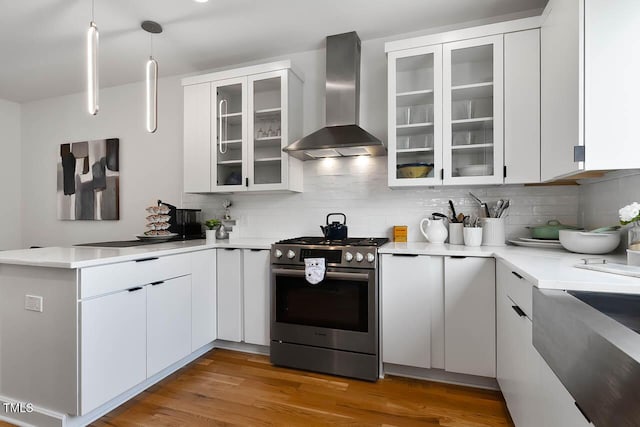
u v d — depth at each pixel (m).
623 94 1.44
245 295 2.56
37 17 2.47
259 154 2.88
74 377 1.61
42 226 4.19
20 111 4.34
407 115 2.48
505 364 1.77
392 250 2.16
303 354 2.33
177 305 2.25
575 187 2.37
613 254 1.84
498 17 2.51
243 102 2.86
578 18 1.50
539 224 2.43
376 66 2.83
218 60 3.21
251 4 2.34
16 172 4.29
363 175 2.86
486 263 1.99
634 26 1.43
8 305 1.76
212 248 2.63
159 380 2.18
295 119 2.89
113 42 2.86
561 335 0.92
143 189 3.67
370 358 2.18
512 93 2.15
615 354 0.63
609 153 1.45
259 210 3.17
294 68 2.84
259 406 1.88
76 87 3.85
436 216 2.62
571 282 1.10
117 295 1.80
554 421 1.08
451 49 2.29
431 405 1.89
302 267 2.35
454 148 2.33
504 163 2.18
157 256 2.08
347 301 2.24
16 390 1.74
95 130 3.92
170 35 2.75
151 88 2.40
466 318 2.03
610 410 0.64
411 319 2.15
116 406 1.88
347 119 2.66
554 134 1.84
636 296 1.14
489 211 2.54
